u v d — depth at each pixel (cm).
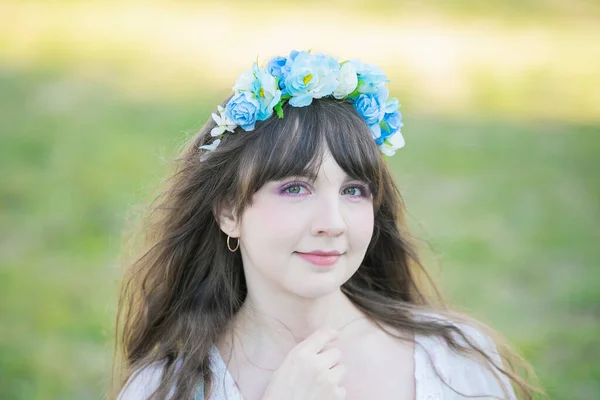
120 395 210
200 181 201
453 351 204
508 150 746
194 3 1390
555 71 1052
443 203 611
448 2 1436
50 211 580
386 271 231
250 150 185
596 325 426
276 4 1402
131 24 1222
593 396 359
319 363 186
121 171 661
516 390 226
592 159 720
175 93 905
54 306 444
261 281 197
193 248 211
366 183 187
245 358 200
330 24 1266
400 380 196
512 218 584
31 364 389
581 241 543
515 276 488
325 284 182
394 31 1236
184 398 195
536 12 1381
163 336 218
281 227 181
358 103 191
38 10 1261
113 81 943
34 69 972
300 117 184
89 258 505
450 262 505
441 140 775
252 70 188
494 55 1123
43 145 727
